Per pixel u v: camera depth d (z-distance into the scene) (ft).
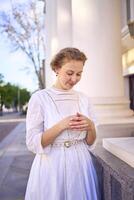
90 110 8.53
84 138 8.27
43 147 7.74
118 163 8.90
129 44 50.31
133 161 8.36
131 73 52.16
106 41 21.01
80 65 7.75
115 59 21.16
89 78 20.95
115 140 11.03
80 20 21.06
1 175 19.66
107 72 21.09
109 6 20.99
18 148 31.09
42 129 7.99
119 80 21.30
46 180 7.84
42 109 7.90
